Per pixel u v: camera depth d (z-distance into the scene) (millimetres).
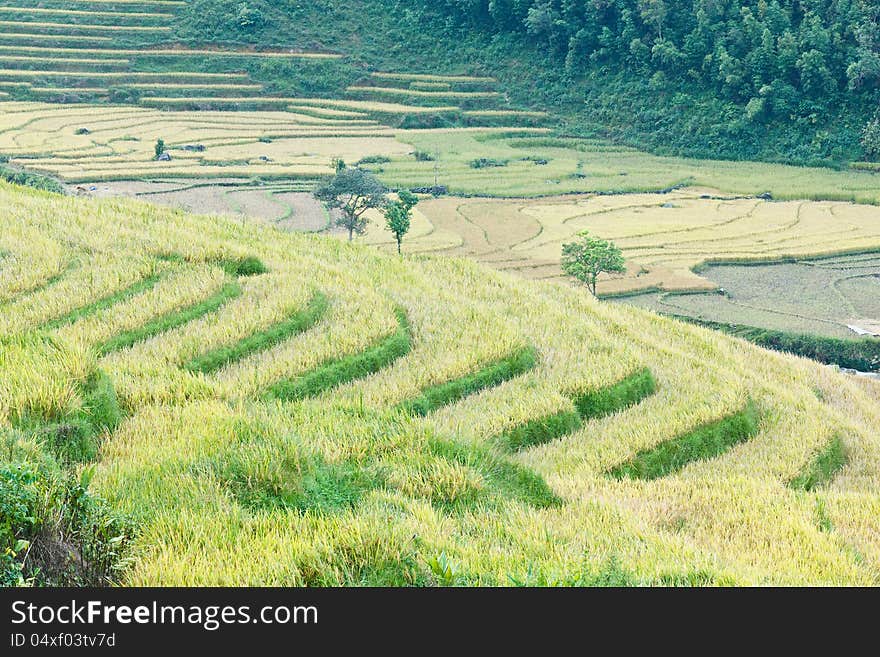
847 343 53500
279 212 80875
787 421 25938
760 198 100312
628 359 26359
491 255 72562
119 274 25469
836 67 123562
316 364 22688
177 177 92938
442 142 121125
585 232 60969
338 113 132250
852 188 101875
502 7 151875
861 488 22812
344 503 13273
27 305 23234
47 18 144125
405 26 157125
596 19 141375
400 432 16297
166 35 145375
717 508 17625
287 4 157625
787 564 14664
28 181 70688
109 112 123125
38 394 14484
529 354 25859
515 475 16578
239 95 136250
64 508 10516
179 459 13820
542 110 138750
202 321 23703
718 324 57156
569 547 12977
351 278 29547
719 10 132875
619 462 21188
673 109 128875
